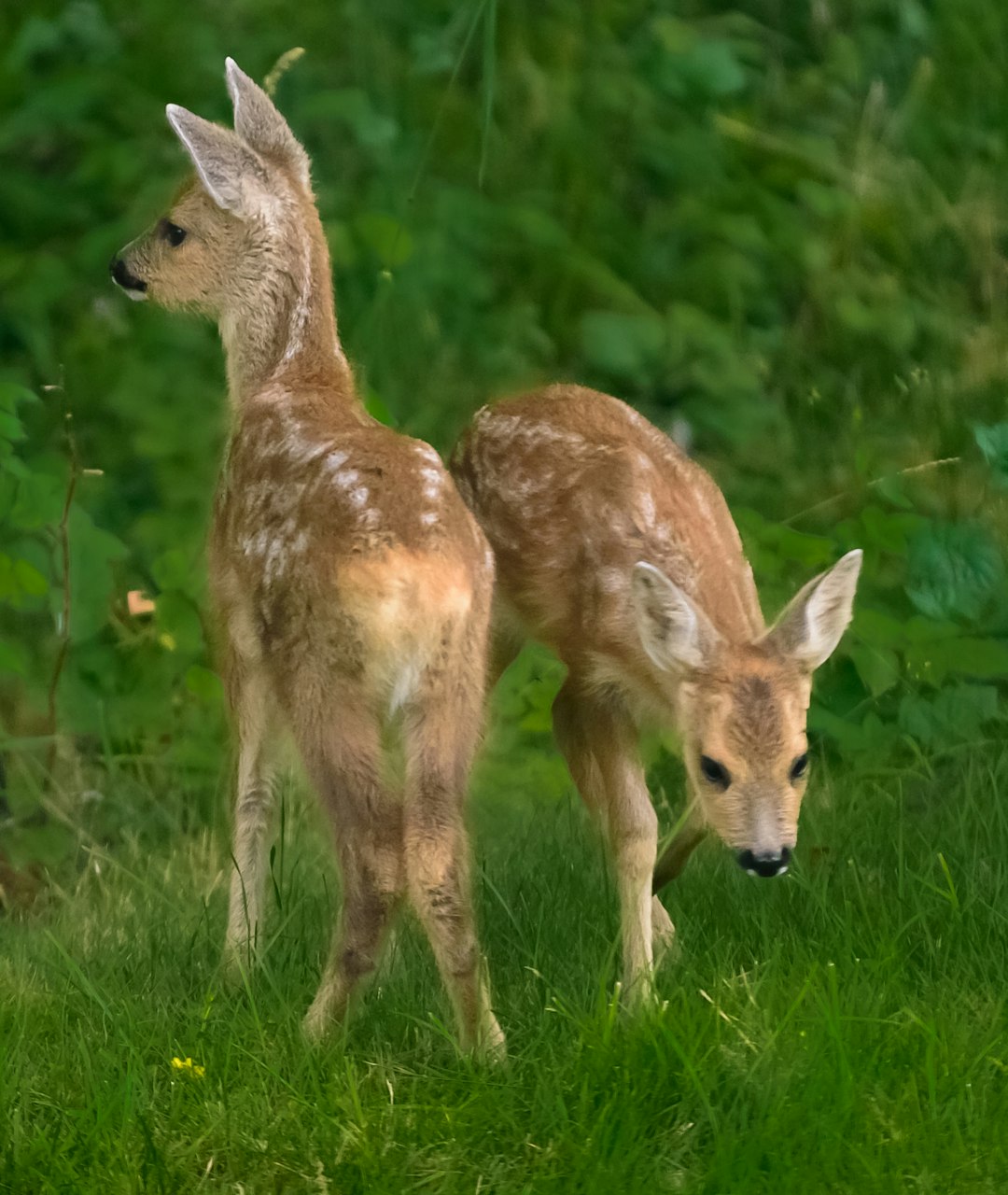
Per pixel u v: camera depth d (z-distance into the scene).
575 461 10.16
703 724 9.05
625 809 9.71
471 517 8.85
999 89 17.22
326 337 9.95
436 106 16.53
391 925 8.38
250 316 9.98
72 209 16.08
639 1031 8.05
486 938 9.75
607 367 15.16
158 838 11.99
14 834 11.62
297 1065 8.09
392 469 8.66
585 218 16.31
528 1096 7.89
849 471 14.30
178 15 16.47
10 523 12.27
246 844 9.70
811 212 16.48
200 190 10.05
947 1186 7.24
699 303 16.03
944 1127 7.53
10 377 15.45
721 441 15.23
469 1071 7.96
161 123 15.98
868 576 12.74
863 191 16.33
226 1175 7.45
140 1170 7.44
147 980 9.32
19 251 15.88
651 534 9.79
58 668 12.17
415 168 16.17
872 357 15.62
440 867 8.23
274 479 8.95
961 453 14.48
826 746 12.30
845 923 9.28
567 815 11.39
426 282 15.45
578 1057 7.97
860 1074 7.79
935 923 9.50
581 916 9.95
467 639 8.48
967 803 10.85
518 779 11.90
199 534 13.54
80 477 13.91
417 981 9.21
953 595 11.75
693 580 9.69
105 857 11.04
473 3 16.67
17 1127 7.70
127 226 15.49
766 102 17.09
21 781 12.13
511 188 16.33
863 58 17.31
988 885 9.84
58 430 15.08
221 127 9.99
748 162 16.67
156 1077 8.23
